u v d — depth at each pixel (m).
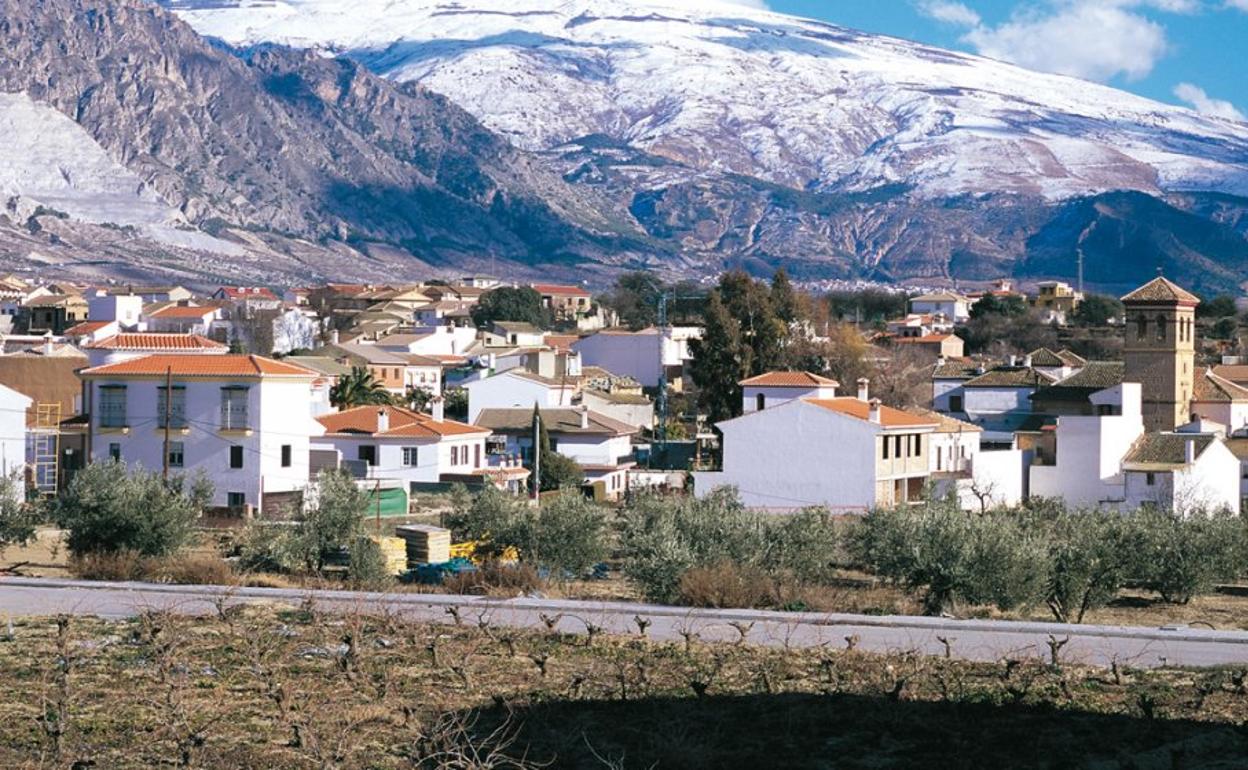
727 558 74.75
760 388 163.25
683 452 164.25
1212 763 38.47
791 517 85.31
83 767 37.62
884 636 55.06
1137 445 134.88
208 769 38.00
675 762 39.03
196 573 72.00
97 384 118.00
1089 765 38.69
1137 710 44.31
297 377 118.06
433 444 134.88
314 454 131.62
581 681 46.28
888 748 40.56
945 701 44.66
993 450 145.50
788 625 56.59
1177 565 81.06
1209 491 132.25
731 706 44.62
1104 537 82.06
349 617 54.94
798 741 41.12
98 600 61.62
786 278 196.75
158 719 42.25
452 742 38.75
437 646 51.28
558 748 40.31
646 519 88.81
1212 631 57.75
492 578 70.88
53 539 91.12
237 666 48.59
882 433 126.81
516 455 151.50
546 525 82.38
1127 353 159.88
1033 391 166.75
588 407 171.62
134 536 78.81
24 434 115.12
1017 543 69.81
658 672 48.41
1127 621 72.62
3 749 39.41
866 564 86.31
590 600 65.31
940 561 69.31
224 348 146.38
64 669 46.44
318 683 46.62
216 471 116.12
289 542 80.19
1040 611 74.94
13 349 191.00
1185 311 159.12
